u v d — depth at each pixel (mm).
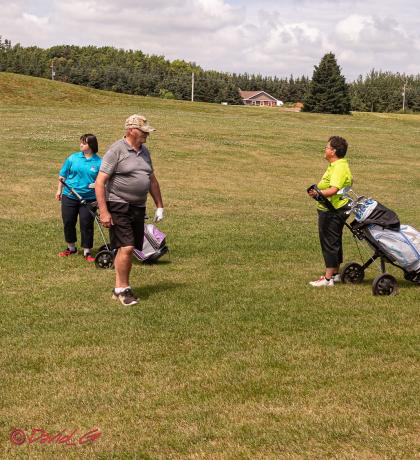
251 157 26812
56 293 7891
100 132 28953
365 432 4227
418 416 4445
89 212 9812
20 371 5379
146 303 7410
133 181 7195
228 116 44938
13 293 7898
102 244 11133
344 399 4758
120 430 4328
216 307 7273
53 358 5648
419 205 18250
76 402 4762
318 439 4152
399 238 7832
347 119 51312
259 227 13320
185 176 21656
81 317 6875
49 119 33344
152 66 179625
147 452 4035
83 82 113125
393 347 5914
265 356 5672
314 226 13789
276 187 20812
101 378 5215
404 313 7043
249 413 4543
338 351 5816
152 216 14242
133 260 9953
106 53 186250
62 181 9812
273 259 10195
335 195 7992
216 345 5980
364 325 6594
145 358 5660
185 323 6641
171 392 4934
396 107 124688
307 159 27500
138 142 7223
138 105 52719
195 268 9484
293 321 6738
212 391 4945
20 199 15555
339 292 7961
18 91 49375
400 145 34688
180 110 50531
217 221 14000
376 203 7957
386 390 4902
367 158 29219
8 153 22547
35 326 6574
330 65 83938
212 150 27547
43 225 12672
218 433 4242
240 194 18781
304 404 4691
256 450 4039
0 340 6137
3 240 11195
